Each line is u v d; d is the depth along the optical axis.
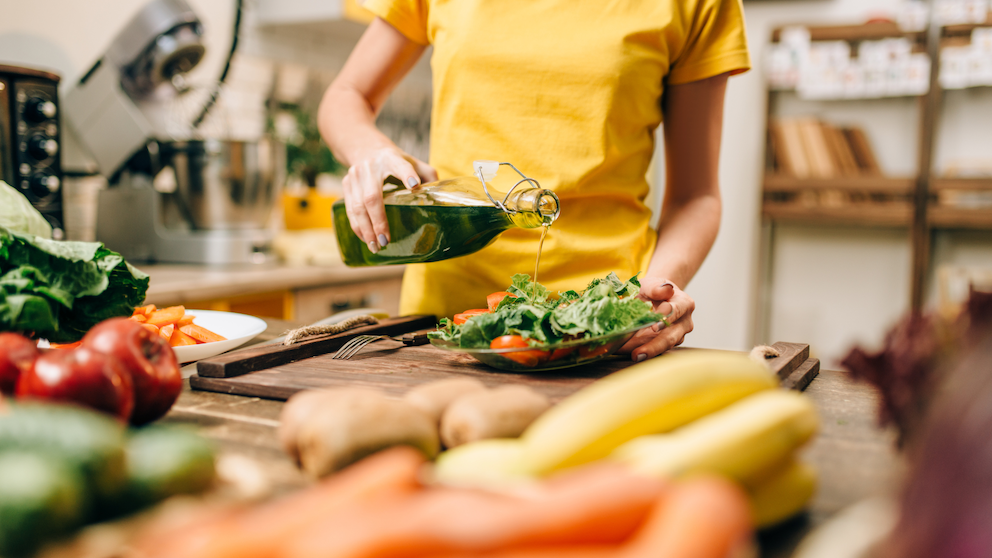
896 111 2.78
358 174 0.92
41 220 0.88
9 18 1.70
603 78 1.02
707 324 3.09
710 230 1.07
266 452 0.52
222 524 0.29
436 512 0.28
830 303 2.99
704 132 1.10
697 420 0.40
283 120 2.50
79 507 0.32
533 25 1.05
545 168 1.05
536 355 0.71
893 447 0.53
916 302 2.67
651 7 1.03
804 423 0.38
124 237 1.83
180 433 0.40
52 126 1.52
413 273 1.18
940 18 2.52
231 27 2.26
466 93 1.08
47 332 0.71
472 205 0.85
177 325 0.89
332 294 1.94
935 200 2.63
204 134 2.17
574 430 0.37
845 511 0.42
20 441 0.33
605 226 1.08
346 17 2.24
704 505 0.26
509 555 0.27
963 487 0.25
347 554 0.25
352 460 0.42
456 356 0.83
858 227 2.92
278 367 0.77
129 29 1.69
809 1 2.81
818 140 2.79
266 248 1.88
